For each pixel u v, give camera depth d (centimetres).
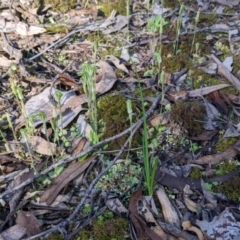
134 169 41
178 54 55
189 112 45
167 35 58
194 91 49
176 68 52
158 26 53
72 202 38
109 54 55
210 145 44
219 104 48
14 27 58
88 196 38
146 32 59
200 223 36
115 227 36
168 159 42
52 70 52
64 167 40
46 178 40
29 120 40
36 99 47
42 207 37
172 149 43
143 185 39
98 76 51
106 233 35
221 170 41
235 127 45
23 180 39
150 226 36
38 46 56
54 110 41
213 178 40
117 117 45
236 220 37
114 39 58
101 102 47
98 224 36
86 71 41
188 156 42
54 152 42
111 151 42
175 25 60
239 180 40
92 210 37
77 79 51
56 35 58
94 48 52
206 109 47
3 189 39
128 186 39
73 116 45
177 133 44
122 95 48
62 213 37
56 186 39
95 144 41
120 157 42
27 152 42
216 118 46
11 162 41
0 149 43
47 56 55
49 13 62
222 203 38
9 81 50
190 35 58
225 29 60
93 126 44
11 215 37
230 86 50
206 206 38
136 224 36
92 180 40
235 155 42
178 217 37
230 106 48
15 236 35
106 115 46
